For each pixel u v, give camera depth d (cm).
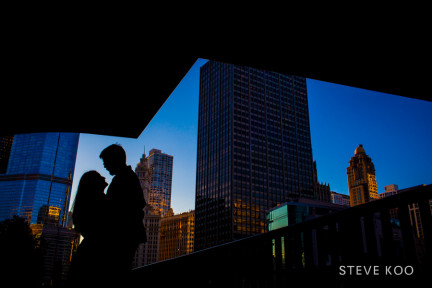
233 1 523
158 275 471
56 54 640
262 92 16450
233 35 609
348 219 379
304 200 7506
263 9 550
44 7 514
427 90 800
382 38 636
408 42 647
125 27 572
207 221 14875
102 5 516
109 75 715
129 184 291
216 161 15312
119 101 826
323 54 679
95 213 268
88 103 833
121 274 262
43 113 870
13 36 579
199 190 16012
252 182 14488
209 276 488
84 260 259
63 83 741
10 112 848
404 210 326
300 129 17188
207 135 16500
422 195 313
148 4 520
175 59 668
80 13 532
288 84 17638
